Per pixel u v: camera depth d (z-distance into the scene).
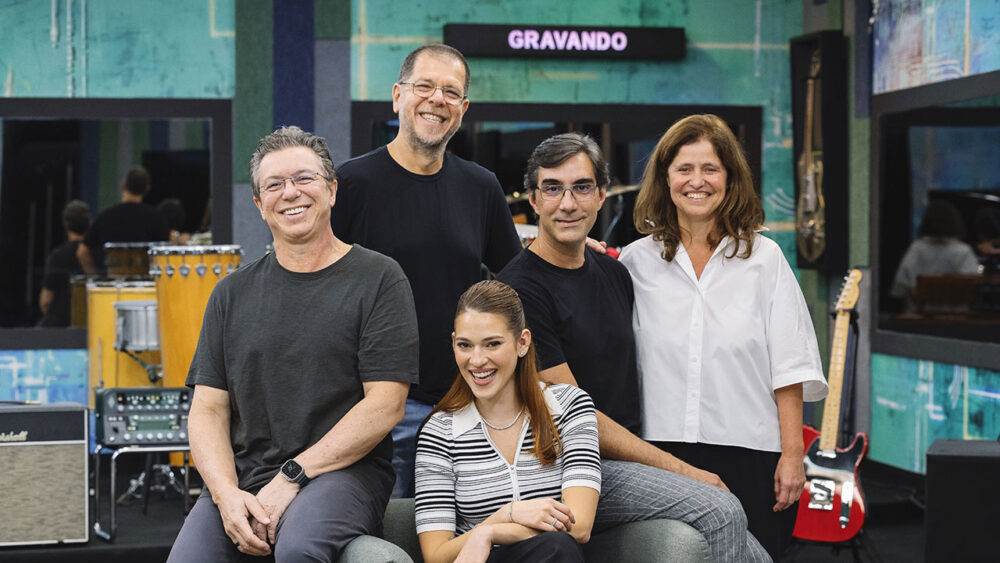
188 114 7.17
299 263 3.28
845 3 7.18
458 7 7.28
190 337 6.06
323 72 7.21
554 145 3.35
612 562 3.28
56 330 7.18
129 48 7.13
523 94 7.33
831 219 7.17
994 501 3.64
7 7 7.04
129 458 7.07
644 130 7.41
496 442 3.22
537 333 3.35
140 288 7.01
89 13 7.10
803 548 5.73
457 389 3.26
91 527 5.20
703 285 3.46
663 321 3.48
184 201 9.79
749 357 3.41
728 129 3.45
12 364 7.14
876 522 6.20
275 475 3.17
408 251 3.71
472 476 3.19
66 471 4.78
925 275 7.36
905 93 6.64
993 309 7.25
